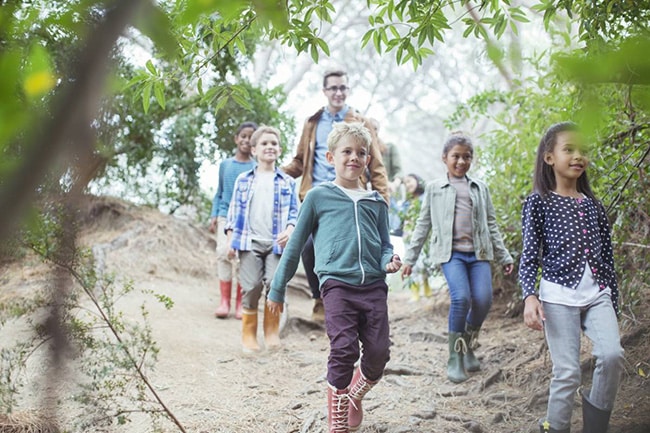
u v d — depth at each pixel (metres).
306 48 2.47
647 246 3.43
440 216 4.16
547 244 2.81
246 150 5.88
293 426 3.16
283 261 3.00
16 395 3.04
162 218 7.88
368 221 3.00
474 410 3.43
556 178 2.88
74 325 2.57
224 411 3.32
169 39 0.79
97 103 0.69
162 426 3.05
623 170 3.56
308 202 3.02
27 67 0.82
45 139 0.65
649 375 3.25
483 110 5.92
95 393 3.06
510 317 5.27
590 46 2.46
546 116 5.02
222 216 5.82
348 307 2.84
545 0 2.60
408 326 5.55
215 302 6.30
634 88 0.95
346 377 2.76
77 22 0.74
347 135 3.08
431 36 2.47
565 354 2.64
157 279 6.61
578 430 2.95
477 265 4.10
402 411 3.39
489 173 5.46
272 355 4.51
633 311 3.74
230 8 0.99
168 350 4.34
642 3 2.42
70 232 0.97
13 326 4.11
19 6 1.06
